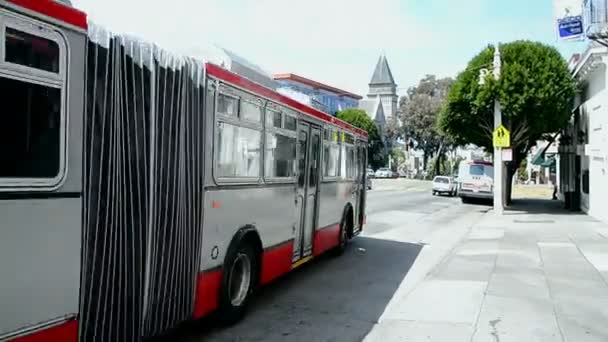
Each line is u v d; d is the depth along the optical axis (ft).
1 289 10.62
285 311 23.43
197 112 17.42
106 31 13.38
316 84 218.38
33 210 11.27
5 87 10.68
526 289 27.53
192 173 17.21
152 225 15.15
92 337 13.01
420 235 52.42
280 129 24.94
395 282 29.91
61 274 11.99
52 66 11.67
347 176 38.96
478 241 46.60
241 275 21.89
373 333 20.47
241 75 22.39
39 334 11.48
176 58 16.30
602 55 62.85
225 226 19.66
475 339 19.65
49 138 11.61
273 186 24.23
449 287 28.04
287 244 26.45
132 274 14.37
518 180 232.12
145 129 14.75
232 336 19.84
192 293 17.60
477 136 89.81
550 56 80.02
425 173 253.24
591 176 71.41
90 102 12.72
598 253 39.17
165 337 19.45
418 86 234.38
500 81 77.92
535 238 48.08
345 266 34.55
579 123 83.51
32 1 11.16
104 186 13.20
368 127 233.14
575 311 23.35
